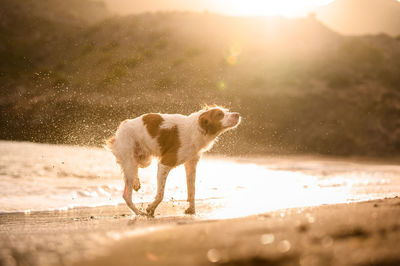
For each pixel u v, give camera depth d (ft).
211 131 20.88
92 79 104.63
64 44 140.56
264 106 102.01
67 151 53.11
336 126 102.73
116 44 132.77
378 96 117.29
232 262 8.34
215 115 20.74
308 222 12.09
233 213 17.58
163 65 116.67
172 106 90.84
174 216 18.38
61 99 92.02
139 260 8.77
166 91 98.37
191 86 104.88
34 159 43.42
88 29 150.00
